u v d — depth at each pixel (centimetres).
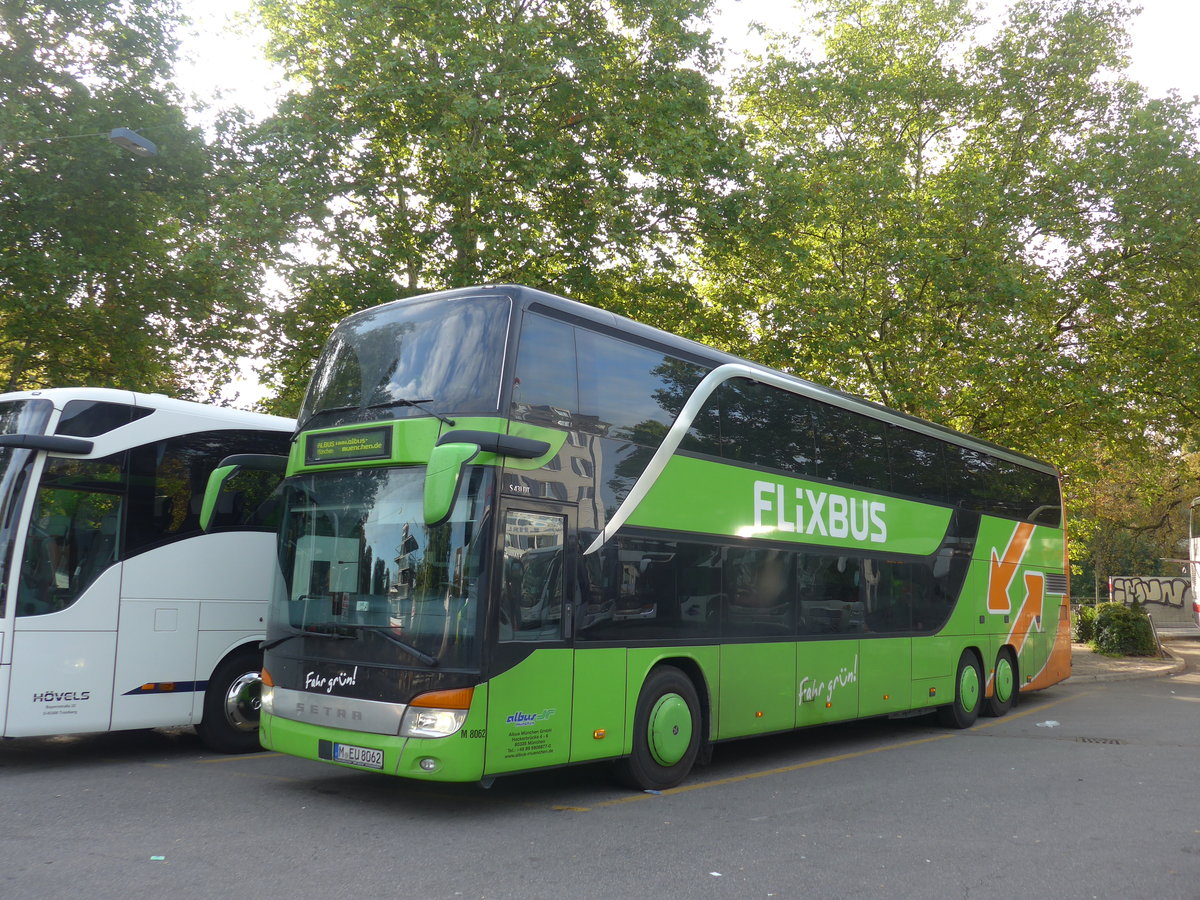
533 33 1867
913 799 883
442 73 1848
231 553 1080
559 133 1986
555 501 809
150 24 1880
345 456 822
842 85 2362
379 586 773
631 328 925
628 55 2109
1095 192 2325
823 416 1198
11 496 923
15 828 705
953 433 1508
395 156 2047
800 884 605
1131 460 2745
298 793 850
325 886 577
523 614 768
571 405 840
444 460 681
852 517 1220
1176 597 4450
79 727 936
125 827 712
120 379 1934
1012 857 677
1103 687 2120
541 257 1955
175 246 1872
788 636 1077
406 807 806
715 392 1020
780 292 2247
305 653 806
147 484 1017
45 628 920
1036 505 1775
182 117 1839
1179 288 2364
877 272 2262
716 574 982
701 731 961
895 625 1284
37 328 1839
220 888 568
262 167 1867
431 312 842
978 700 1477
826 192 2262
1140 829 767
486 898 563
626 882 602
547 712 779
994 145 2548
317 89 1955
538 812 800
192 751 1083
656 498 919
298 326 2006
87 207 1780
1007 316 2259
